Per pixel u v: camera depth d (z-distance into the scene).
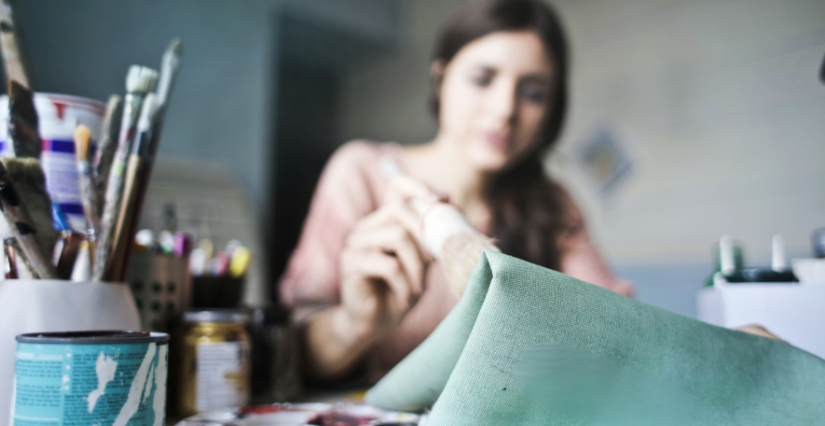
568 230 0.97
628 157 1.03
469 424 0.18
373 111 1.17
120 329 0.27
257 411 0.33
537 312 0.19
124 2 1.11
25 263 0.27
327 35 1.25
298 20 1.25
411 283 0.53
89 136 0.31
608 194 1.01
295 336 0.50
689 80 1.02
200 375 0.38
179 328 0.40
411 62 1.11
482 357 0.19
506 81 0.95
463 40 0.98
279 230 1.19
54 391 0.20
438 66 1.03
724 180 0.98
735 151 0.98
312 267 0.91
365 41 1.18
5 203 0.25
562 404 0.19
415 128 1.08
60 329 0.25
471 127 0.96
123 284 0.29
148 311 0.39
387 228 0.53
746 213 0.96
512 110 0.95
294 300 0.88
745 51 0.97
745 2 0.97
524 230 0.95
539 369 0.19
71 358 0.20
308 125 1.25
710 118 1.00
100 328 0.26
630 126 1.04
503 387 0.18
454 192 0.97
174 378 0.39
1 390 0.24
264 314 0.47
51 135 0.34
